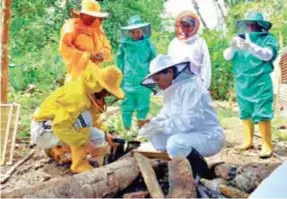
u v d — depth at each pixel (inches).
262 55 237.0
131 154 186.5
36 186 159.5
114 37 539.5
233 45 241.9
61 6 534.6
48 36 524.1
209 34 489.7
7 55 261.6
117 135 283.0
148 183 164.9
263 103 241.4
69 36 241.6
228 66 466.3
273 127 319.9
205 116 187.9
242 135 297.6
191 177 160.9
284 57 374.9
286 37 523.5
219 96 475.5
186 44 270.5
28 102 366.3
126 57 281.6
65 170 215.5
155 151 198.1
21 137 269.7
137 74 279.1
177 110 185.6
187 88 184.2
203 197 164.1
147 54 279.6
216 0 660.7
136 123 304.8
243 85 247.9
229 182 176.9
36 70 440.8
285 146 275.7
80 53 242.2
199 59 267.1
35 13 527.5
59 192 157.1
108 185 165.2
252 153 250.1
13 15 518.9
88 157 207.3
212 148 189.2
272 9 580.4
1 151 229.0
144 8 578.6
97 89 197.8
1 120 235.1
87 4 249.0
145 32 279.4
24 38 516.7
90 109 202.8
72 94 197.5
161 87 187.2
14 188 194.9
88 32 246.5
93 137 206.2
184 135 186.5
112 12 543.2
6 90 262.4
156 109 361.1
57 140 212.4
